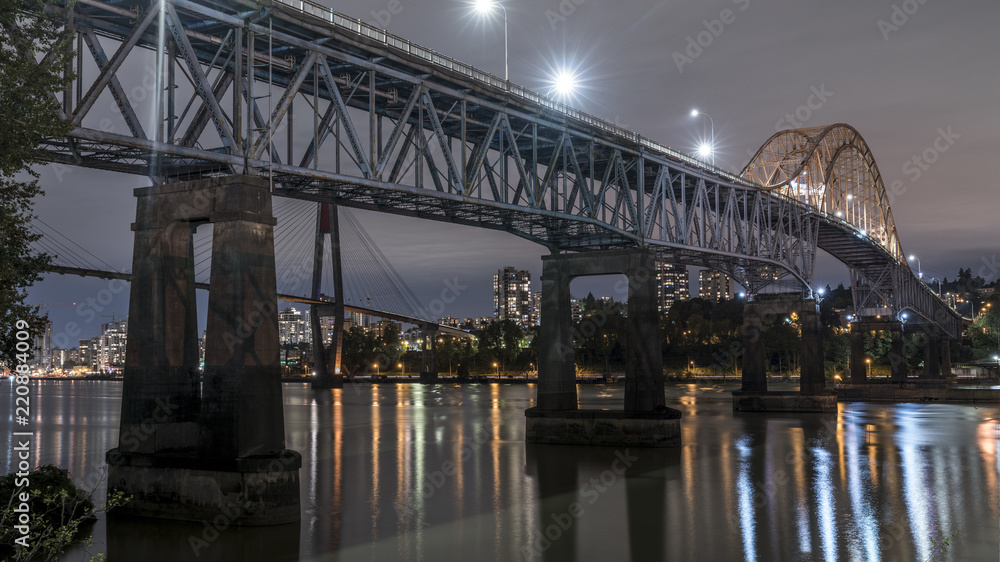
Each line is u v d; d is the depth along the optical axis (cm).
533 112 5075
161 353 3256
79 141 2977
